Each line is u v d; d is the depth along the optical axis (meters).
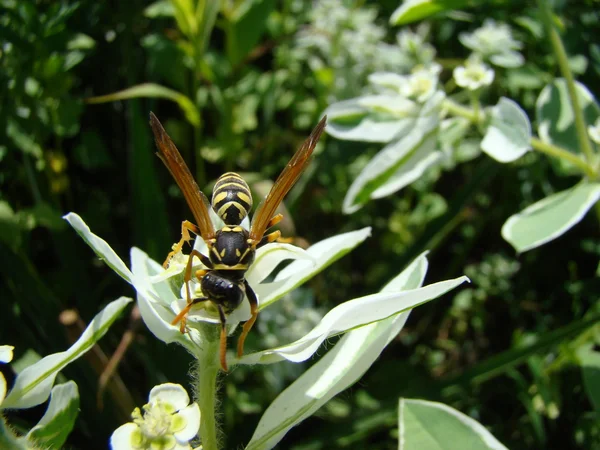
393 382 0.11
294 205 0.13
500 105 0.09
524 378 0.11
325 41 0.14
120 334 0.11
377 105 0.10
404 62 0.13
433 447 0.07
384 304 0.06
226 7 0.13
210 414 0.06
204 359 0.06
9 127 0.10
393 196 0.14
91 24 0.12
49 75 0.11
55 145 0.12
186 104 0.11
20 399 0.06
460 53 0.14
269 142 0.14
